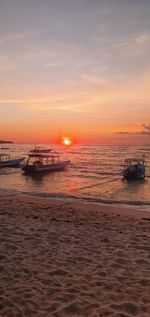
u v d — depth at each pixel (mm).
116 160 68125
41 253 7641
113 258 7391
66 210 14625
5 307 4961
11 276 6191
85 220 12086
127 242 8797
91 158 76375
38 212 13672
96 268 6727
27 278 6113
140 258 7410
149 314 4836
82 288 5711
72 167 49688
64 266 6805
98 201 19031
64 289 5652
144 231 10289
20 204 16109
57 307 5000
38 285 5793
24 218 11961
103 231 10133
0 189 25047
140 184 29938
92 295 5434
